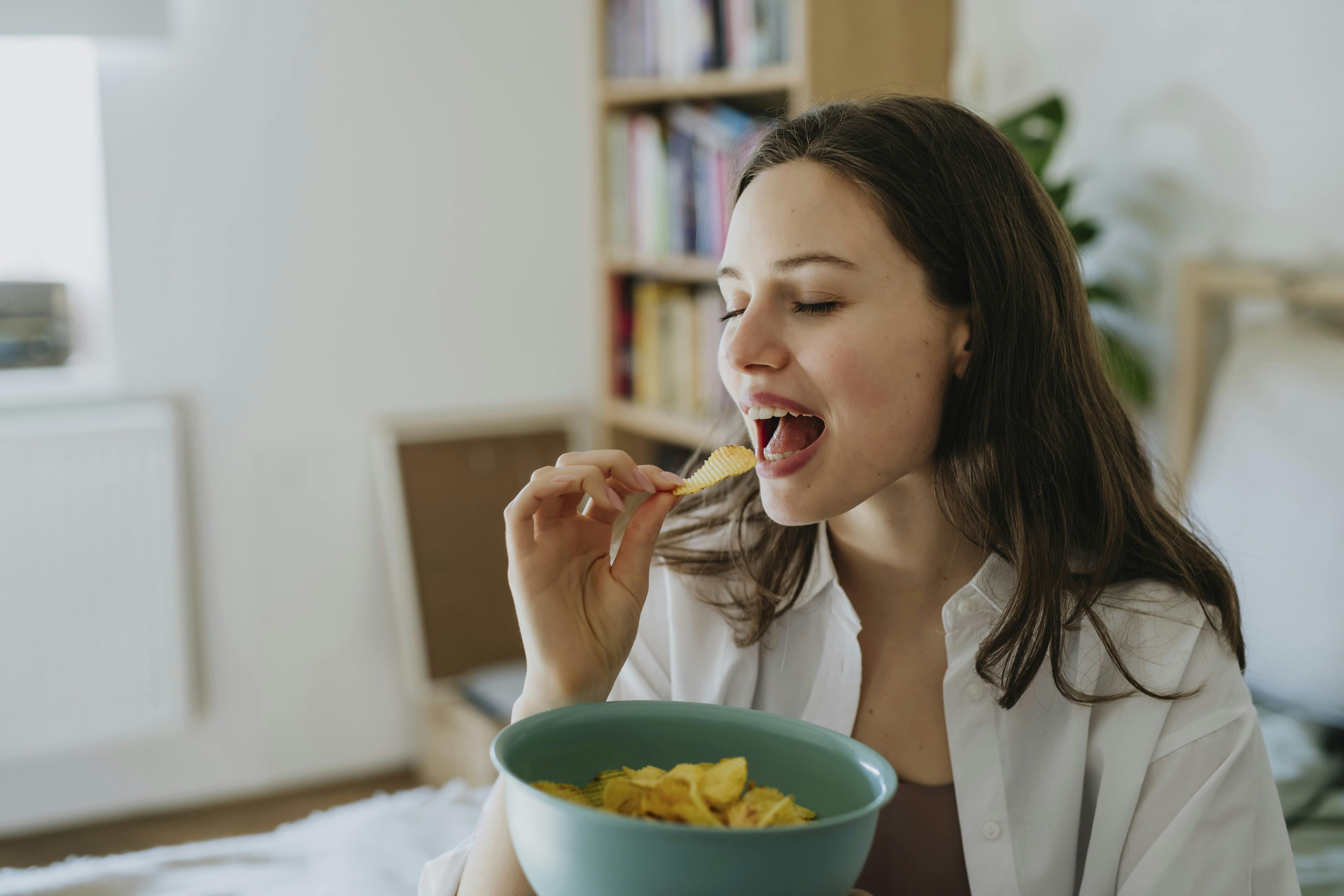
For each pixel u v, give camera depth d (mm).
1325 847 1374
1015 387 806
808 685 934
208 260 2613
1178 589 884
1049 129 2170
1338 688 1685
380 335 2822
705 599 956
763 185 767
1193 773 821
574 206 3021
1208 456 1954
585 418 3037
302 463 2762
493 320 2959
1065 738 857
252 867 1347
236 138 2607
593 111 2846
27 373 2541
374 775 2900
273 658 2773
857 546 898
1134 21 2240
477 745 2496
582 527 765
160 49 2510
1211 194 2109
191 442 2639
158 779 2684
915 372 753
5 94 2480
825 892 523
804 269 739
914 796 870
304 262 2715
